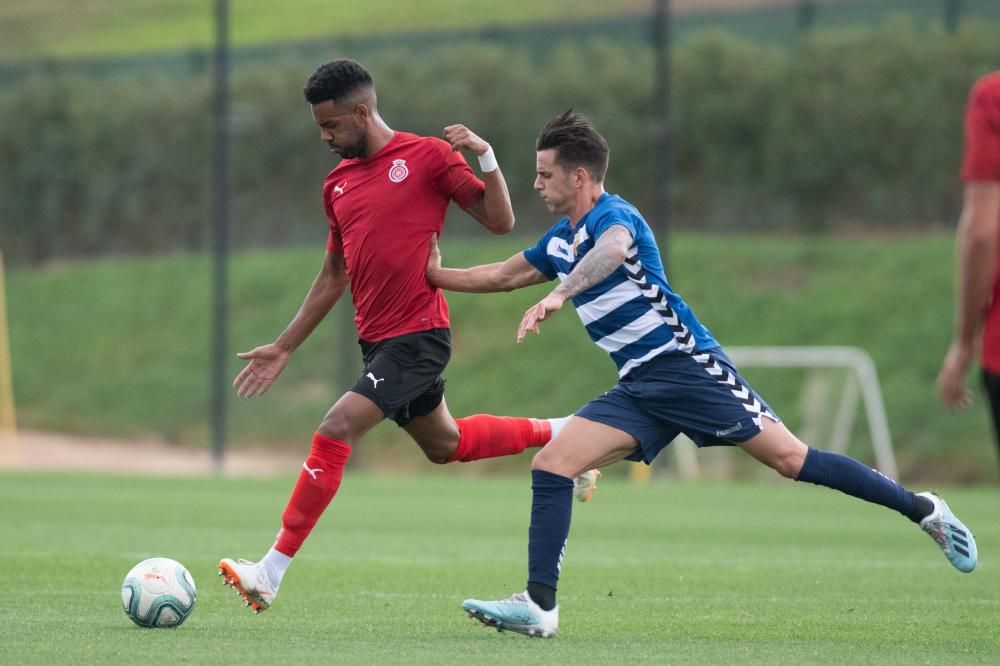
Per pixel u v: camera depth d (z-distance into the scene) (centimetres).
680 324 2280
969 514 5647
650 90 11662
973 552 2364
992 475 8688
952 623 2472
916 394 9356
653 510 5831
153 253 13262
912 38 11294
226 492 6494
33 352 12250
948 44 11131
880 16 11931
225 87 8888
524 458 9900
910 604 2781
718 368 2283
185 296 12394
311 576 3194
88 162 13462
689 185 11644
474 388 10444
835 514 5656
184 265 12875
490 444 2758
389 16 17825
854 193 11200
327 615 2489
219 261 8825
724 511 5800
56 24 19200
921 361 9612
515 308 11194
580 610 2641
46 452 10412
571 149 2294
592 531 4756
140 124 13338
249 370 2691
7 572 3139
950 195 10925
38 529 4419
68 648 2000
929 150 10931
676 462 9044
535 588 2178
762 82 11444
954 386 1848
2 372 11625
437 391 2606
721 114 11500
